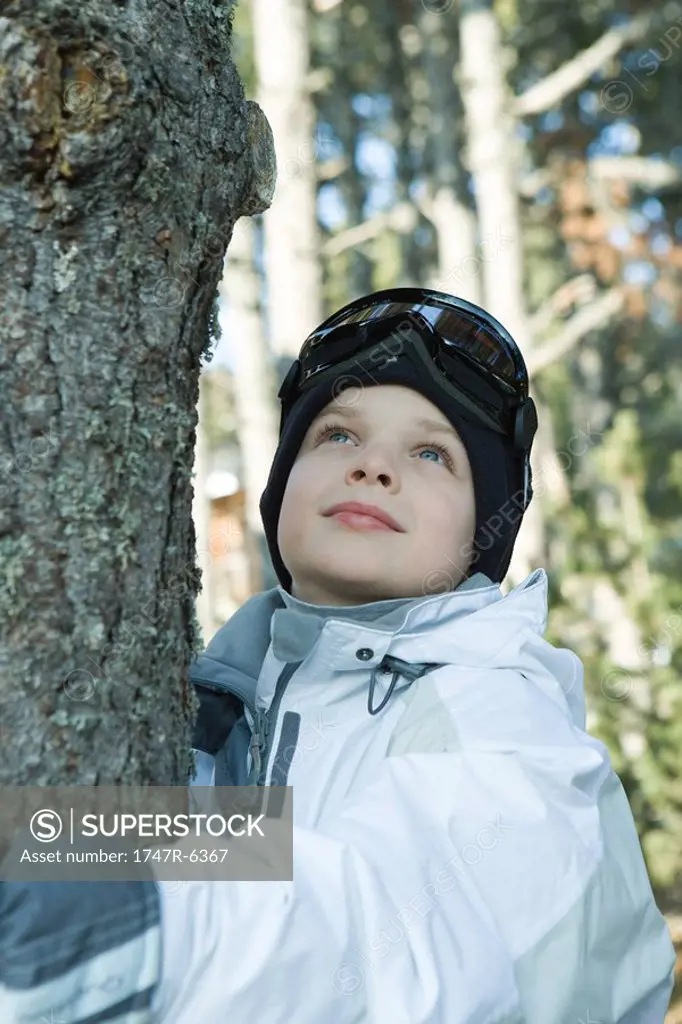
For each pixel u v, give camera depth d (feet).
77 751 2.97
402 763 3.34
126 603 3.10
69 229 3.08
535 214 36.32
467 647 3.85
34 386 3.03
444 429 4.23
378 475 4.09
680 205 36.35
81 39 2.98
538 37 33.73
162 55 3.17
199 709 4.09
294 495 4.19
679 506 23.35
